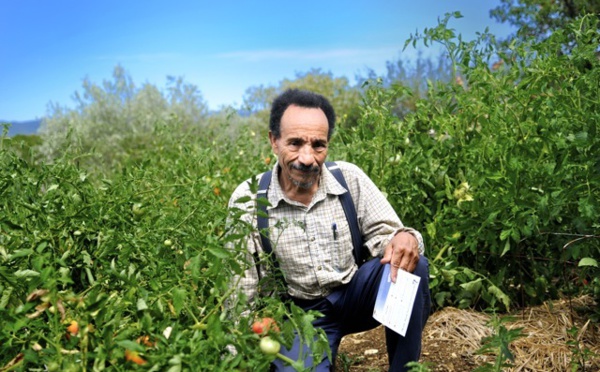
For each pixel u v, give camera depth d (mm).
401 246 2617
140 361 1791
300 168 2533
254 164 5391
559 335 3311
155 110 14664
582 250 3510
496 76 3768
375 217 2760
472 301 3797
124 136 13445
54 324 1906
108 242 2451
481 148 3621
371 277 2674
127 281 2072
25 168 2982
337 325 2773
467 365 3170
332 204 2699
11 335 1856
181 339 1855
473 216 3508
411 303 2506
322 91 15609
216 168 5645
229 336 1927
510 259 3740
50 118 14555
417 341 2635
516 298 3811
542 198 2922
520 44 3830
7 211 2732
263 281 2527
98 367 1784
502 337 2172
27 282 2049
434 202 3918
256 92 14453
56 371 1771
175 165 5285
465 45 3822
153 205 3275
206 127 13758
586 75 3381
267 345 1950
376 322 2803
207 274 2123
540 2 8047
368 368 3270
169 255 2570
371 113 4148
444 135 4199
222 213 3240
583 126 3148
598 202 2875
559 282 3959
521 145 3316
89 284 2492
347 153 4215
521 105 3682
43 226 2535
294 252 2648
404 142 4055
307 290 2697
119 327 1966
